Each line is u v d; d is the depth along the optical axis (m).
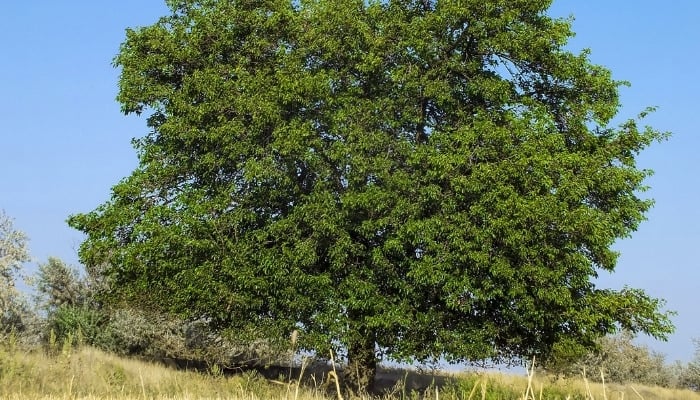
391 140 18.00
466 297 16.84
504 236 15.98
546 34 18.05
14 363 13.46
